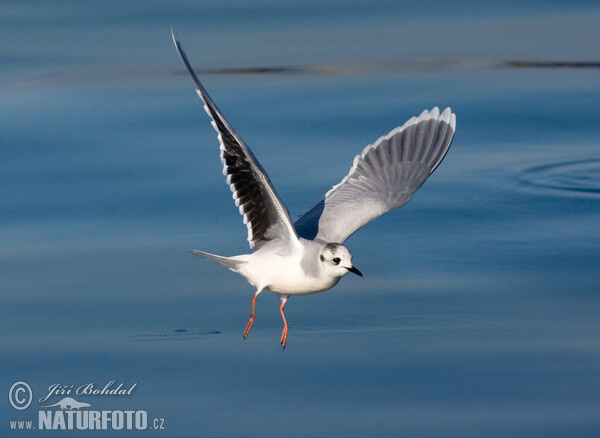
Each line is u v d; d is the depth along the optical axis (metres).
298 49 22.05
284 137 17.42
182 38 22.52
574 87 19.88
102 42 22.28
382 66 21.11
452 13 24.59
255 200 9.28
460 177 16.28
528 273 13.12
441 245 14.11
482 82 20.12
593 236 14.15
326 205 10.58
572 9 24.77
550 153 17.17
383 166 11.01
